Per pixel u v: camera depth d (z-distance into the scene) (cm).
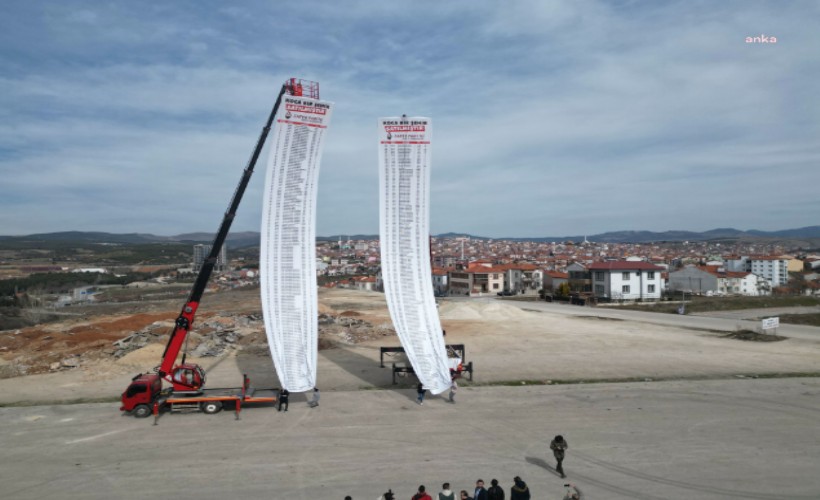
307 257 2739
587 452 2117
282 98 2672
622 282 9419
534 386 3172
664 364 3769
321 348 4506
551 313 7294
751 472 1922
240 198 2844
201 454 2125
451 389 2838
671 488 1797
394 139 2906
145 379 2659
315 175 2753
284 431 2391
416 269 2900
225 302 9150
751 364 3750
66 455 2122
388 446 2198
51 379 3391
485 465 1997
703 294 10531
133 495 1770
